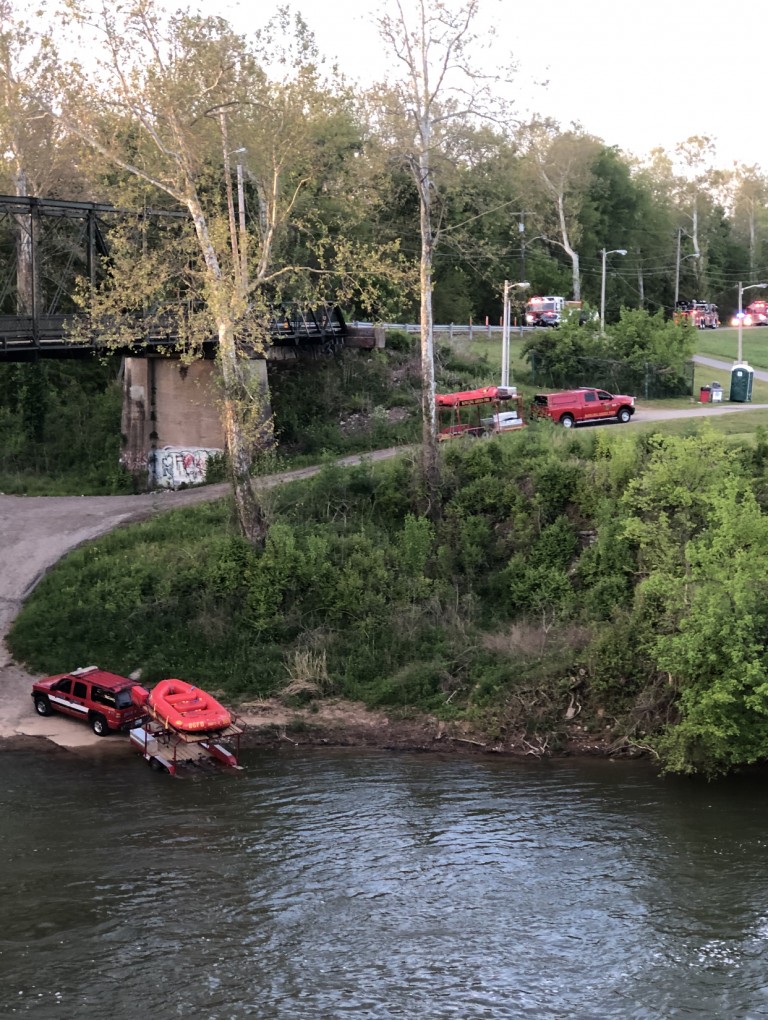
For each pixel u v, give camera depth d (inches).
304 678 1141.7
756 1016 585.9
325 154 1424.7
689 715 935.7
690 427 1668.3
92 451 1931.6
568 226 3344.0
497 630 1211.2
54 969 634.2
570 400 1825.8
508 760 999.6
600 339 2242.9
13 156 1852.9
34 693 1091.3
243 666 1175.0
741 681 903.1
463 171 1382.9
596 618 1170.0
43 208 1512.1
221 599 1253.7
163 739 986.7
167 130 1277.1
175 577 1267.2
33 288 1485.0
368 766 980.6
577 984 620.1
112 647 1197.1
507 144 1633.9
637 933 673.0
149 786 923.4
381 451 1812.3
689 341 2226.9
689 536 1059.9
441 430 1797.5
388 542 1355.8
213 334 1438.2
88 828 832.9
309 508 1422.2
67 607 1231.5
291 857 783.1
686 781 938.7
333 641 1198.3
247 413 1327.5
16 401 2057.1
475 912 700.7
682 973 628.1
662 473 1071.0
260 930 681.0
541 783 935.7
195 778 944.9
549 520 1323.8
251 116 1273.4
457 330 2613.2
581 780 942.4
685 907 705.0
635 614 1064.2
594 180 3486.7
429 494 1384.1
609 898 719.1
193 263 1533.0
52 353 1551.4
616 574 1210.6
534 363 2236.7
